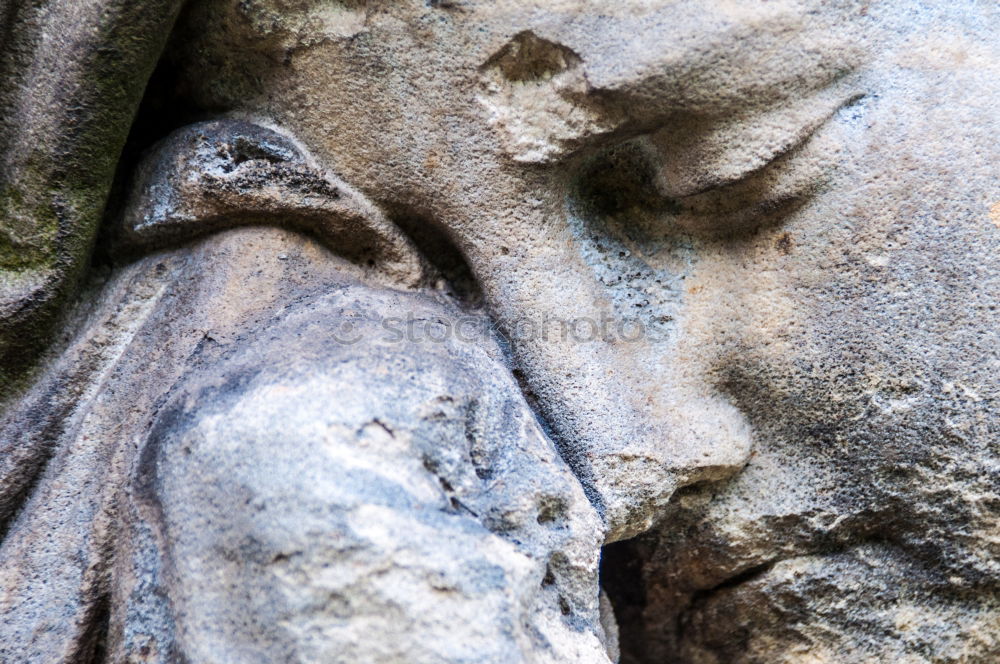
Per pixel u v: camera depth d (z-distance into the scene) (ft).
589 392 1.71
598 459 1.70
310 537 1.60
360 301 1.70
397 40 1.70
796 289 1.71
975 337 1.69
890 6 1.70
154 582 1.63
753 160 1.69
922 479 1.71
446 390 1.65
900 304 1.69
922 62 1.69
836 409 1.71
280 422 1.62
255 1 1.70
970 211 1.69
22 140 1.69
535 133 1.70
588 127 1.70
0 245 1.70
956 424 1.69
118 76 1.69
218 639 1.61
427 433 1.64
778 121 1.69
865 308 1.70
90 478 1.69
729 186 1.71
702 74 1.68
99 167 1.70
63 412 1.71
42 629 1.66
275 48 1.71
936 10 1.70
